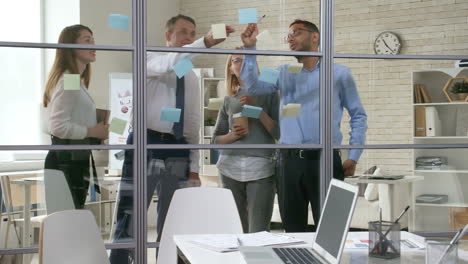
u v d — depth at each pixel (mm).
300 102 4352
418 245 2465
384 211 4422
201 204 3240
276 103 4324
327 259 2137
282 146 4324
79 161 4000
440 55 4465
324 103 4367
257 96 4293
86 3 3998
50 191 3945
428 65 4461
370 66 4418
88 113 4012
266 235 2670
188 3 4199
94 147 4023
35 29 3928
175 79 4172
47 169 3949
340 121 4398
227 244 2439
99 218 4031
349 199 2070
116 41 4062
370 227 2271
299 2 4344
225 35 4254
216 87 4246
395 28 4426
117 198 4070
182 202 3229
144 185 4105
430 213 4477
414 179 4465
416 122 4457
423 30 4441
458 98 4473
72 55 3988
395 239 2248
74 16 3980
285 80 4336
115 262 4066
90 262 2658
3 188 3865
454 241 1937
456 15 4461
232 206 3232
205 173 4223
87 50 4012
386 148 4438
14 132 3893
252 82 4285
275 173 4320
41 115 3941
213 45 4234
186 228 3205
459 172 4496
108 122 4055
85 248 2646
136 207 4090
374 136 4426
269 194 4305
